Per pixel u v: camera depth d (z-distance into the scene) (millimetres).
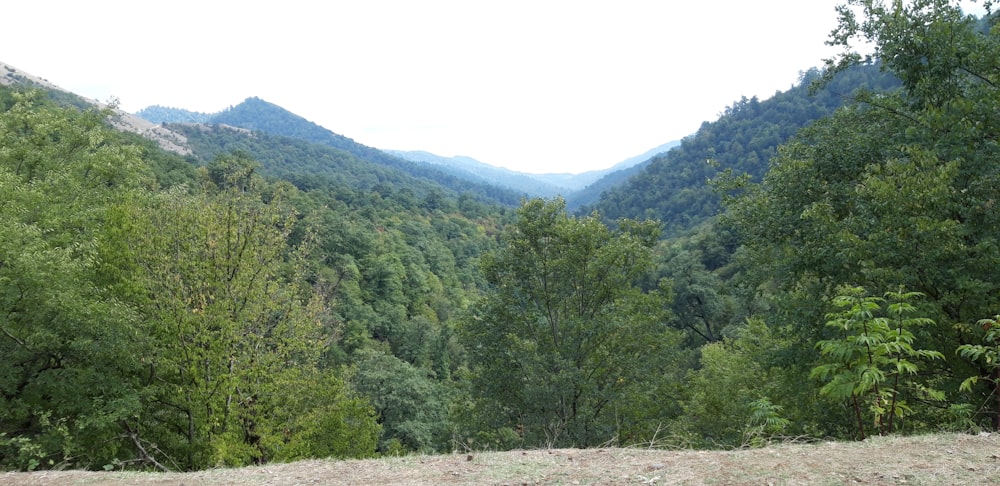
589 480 3871
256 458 12750
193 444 12055
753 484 3479
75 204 14086
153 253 12664
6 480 4871
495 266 19359
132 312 11141
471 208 156000
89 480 4773
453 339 58969
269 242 14289
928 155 9094
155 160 64312
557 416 17188
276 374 13133
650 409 17922
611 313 17531
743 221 13680
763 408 5078
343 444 15625
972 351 5051
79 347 10500
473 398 19375
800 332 11180
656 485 3619
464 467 4559
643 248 18672
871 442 4402
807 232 11461
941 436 4434
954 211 9039
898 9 10750
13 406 10562
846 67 12820
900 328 4707
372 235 81875
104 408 10766
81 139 17672
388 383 35969
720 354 25562
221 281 13008
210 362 12156
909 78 10984
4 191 11805
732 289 14672
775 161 13719
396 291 68188
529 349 17328
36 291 10055
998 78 9922
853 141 12086
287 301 14359
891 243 8648
